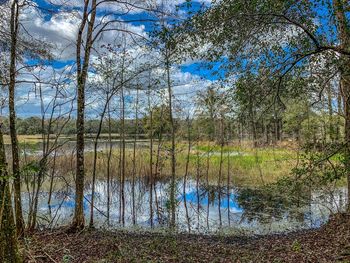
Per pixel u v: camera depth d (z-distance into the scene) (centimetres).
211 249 930
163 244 960
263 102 725
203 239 1138
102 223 1395
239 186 2205
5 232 459
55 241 966
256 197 1888
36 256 730
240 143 2780
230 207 1719
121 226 1351
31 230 1072
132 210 1698
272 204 1675
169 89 1864
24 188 1953
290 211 1522
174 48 711
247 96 686
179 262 773
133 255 800
